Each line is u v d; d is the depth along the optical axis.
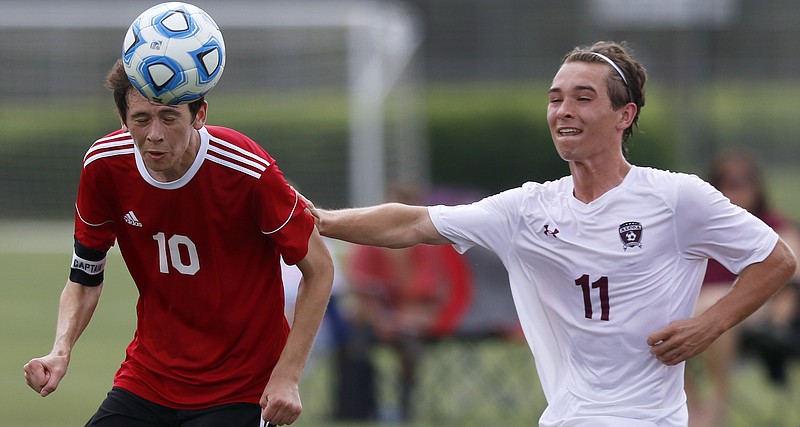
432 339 30.56
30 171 58.62
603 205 14.69
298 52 55.62
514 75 78.88
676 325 14.42
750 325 28.28
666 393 14.73
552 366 15.20
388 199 32.56
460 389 34.62
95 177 14.16
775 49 76.19
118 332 43.19
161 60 12.82
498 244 15.38
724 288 27.44
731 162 29.11
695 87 74.06
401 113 56.59
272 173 14.02
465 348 39.03
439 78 79.38
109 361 37.56
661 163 75.00
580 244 14.70
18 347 39.62
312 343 14.41
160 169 13.24
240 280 14.42
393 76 54.91
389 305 30.95
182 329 14.66
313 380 36.50
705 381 33.66
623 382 14.66
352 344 30.00
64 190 58.81
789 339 27.94
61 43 57.72
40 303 50.69
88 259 14.94
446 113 78.44
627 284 14.55
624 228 14.57
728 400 27.47
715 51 76.38
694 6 69.44
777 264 14.59
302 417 30.59
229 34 55.78
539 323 15.32
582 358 14.82
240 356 14.66
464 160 78.62
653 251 14.54
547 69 78.25
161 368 14.73
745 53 76.19
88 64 58.19
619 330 14.55
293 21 53.75
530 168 78.38
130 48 12.97
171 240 14.18
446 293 31.12
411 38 61.34
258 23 54.06
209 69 13.12
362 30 54.03
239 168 13.84
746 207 29.06
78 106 58.59
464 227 15.34
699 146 73.94
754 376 38.28
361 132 53.84
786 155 77.00
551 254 14.91
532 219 15.07
